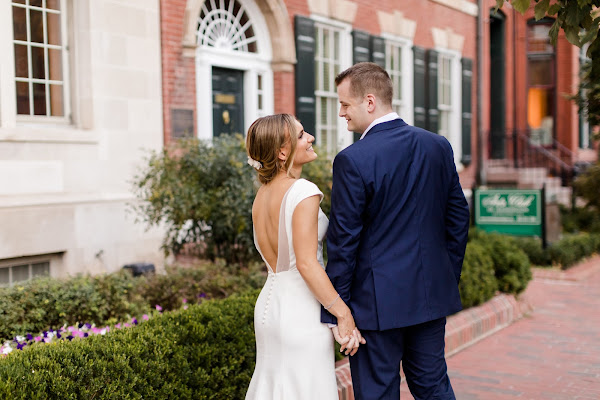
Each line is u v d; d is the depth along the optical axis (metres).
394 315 2.66
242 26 9.19
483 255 6.48
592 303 7.38
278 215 2.69
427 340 2.83
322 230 2.81
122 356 2.96
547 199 10.51
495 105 17.08
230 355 3.54
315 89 10.12
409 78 12.25
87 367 2.83
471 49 14.62
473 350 5.47
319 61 10.17
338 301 2.64
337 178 2.67
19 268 6.23
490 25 17.00
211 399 3.37
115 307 4.74
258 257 5.87
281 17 9.09
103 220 6.75
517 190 9.80
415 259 2.71
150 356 3.12
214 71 8.59
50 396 2.63
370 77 2.81
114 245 6.84
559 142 17.86
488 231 10.00
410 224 2.72
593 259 10.52
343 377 4.07
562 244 9.84
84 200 6.55
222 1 8.70
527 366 5.03
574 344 5.64
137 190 6.55
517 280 6.69
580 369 4.95
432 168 2.79
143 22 7.16
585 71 7.91
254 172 5.60
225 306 3.82
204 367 3.39
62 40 6.64
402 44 12.12
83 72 6.70
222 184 5.57
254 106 9.12
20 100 6.34
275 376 2.71
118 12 6.90
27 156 6.12
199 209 5.46
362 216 2.70
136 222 6.38
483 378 4.75
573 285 8.57
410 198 2.71
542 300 7.59
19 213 6.05
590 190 12.21
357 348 2.71
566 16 3.09
